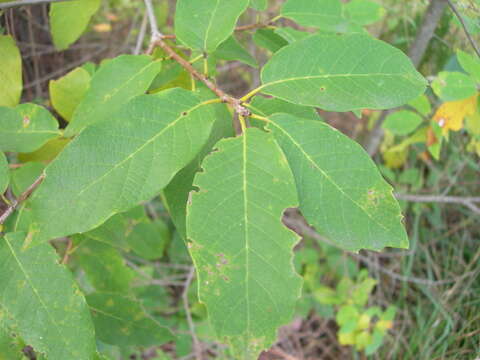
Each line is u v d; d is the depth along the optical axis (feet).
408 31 2.02
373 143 2.31
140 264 2.47
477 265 2.22
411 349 2.19
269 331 0.71
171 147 0.80
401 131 1.65
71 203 0.76
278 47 1.26
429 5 1.61
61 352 0.84
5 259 0.86
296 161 0.80
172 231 2.58
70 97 1.19
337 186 0.78
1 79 1.20
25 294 0.85
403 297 2.41
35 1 1.08
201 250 0.73
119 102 0.97
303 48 0.88
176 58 1.01
